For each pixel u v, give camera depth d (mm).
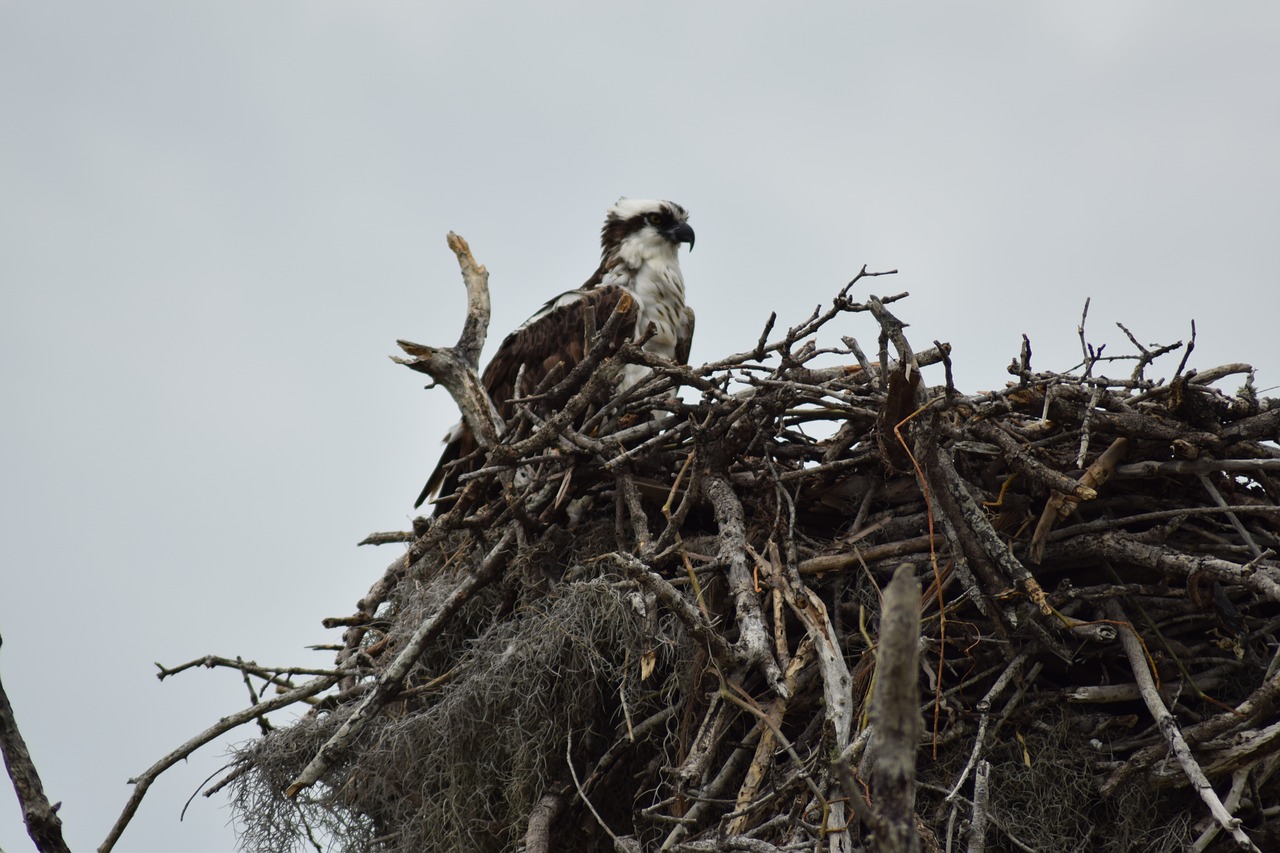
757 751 9109
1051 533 10289
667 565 10805
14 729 7289
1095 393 10023
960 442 10461
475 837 10609
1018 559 10172
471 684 10523
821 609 9562
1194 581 9383
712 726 9289
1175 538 10469
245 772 10930
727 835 8078
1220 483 10570
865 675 9570
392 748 10594
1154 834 9500
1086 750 9758
